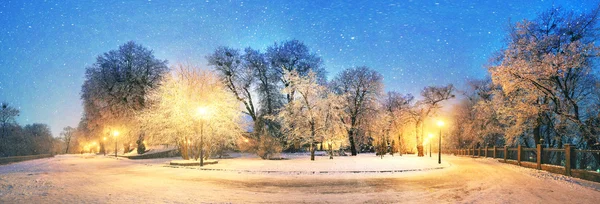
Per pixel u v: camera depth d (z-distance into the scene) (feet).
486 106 120.78
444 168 75.66
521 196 38.17
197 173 66.90
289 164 81.46
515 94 96.43
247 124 117.91
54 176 61.98
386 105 184.44
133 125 139.03
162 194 40.11
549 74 81.71
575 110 85.76
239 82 152.76
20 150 211.82
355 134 153.17
